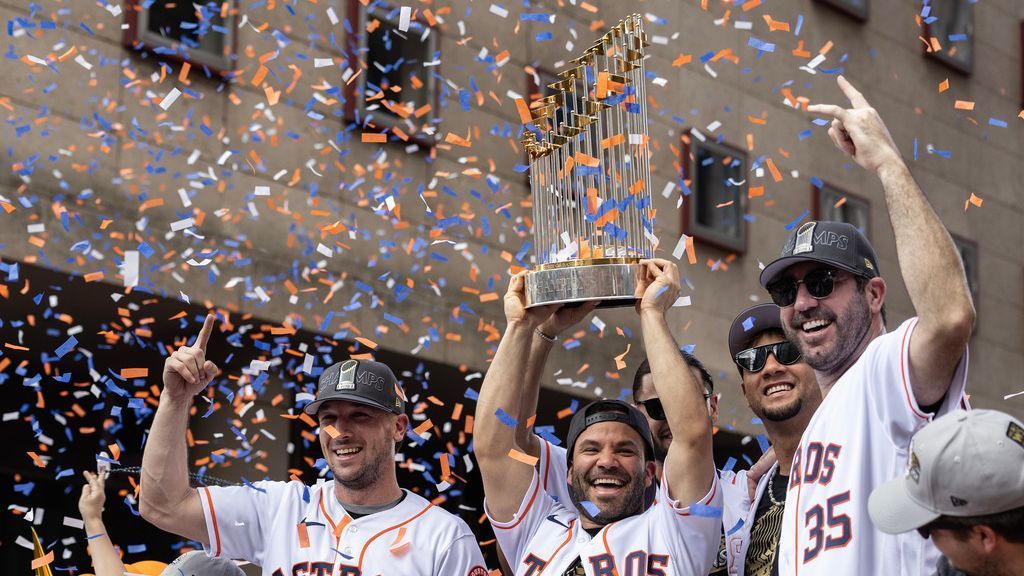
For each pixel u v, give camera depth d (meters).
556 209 5.50
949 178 18.00
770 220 15.46
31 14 10.14
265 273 11.14
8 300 10.62
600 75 5.30
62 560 12.34
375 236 11.86
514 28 13.12
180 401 5.92
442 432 14.12
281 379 11.93
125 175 10.36
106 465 6.58
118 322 11.16
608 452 5.35
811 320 4.60
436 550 5.72
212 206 10.94
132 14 10.73
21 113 10.01
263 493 6.06
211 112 11.06
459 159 12.53
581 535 5.37
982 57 18.86
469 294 12.48
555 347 12.97
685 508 5.05
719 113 14.91
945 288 4.06
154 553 13.02
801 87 16.05
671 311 14.17
